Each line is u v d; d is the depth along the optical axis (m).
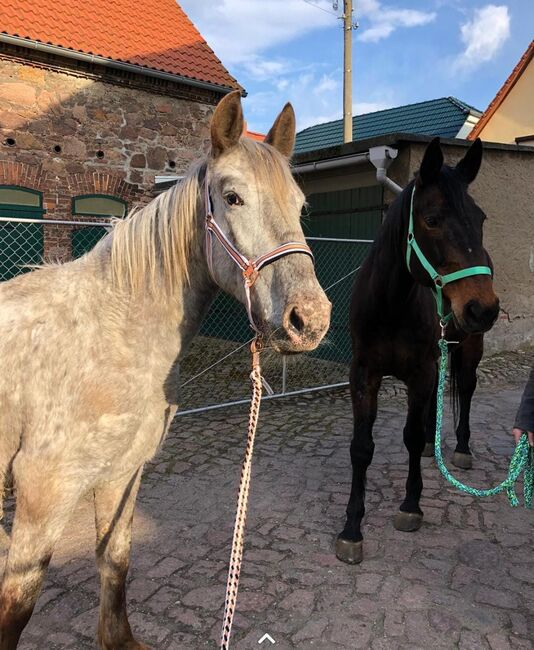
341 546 2.63
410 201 2.52
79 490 1.54
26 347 1.54
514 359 7.23
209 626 2.17
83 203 8.34
